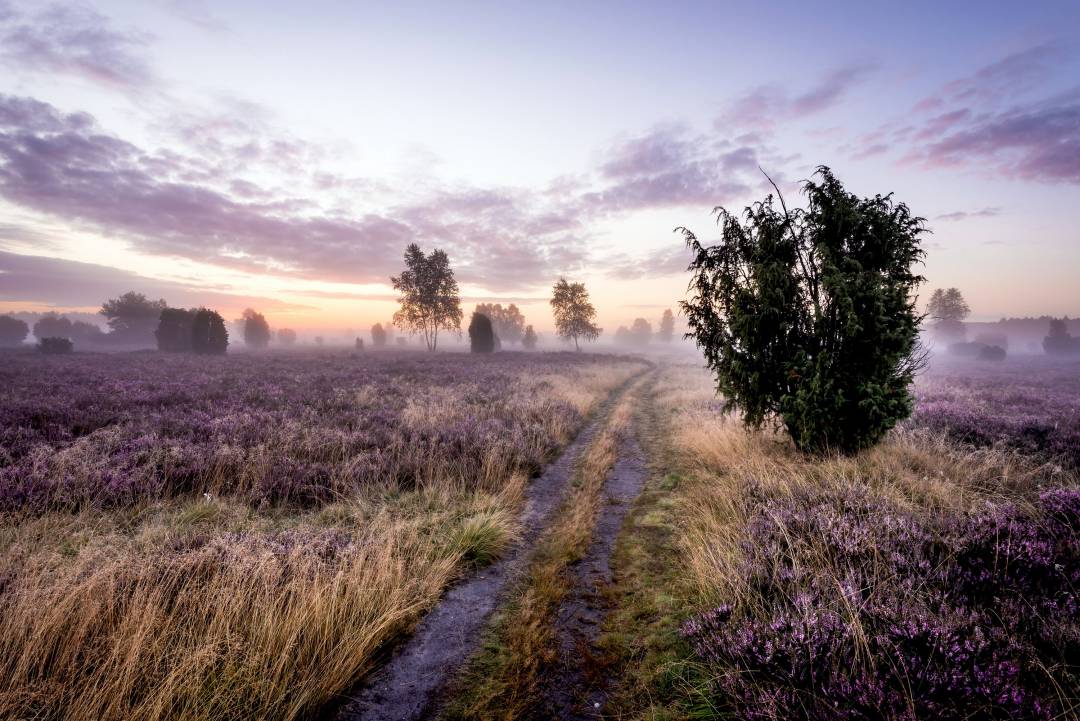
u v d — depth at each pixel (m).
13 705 2.20
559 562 4.45
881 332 5.80
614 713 2.54
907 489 5.24
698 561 3.91
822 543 3.68
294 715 2.44
